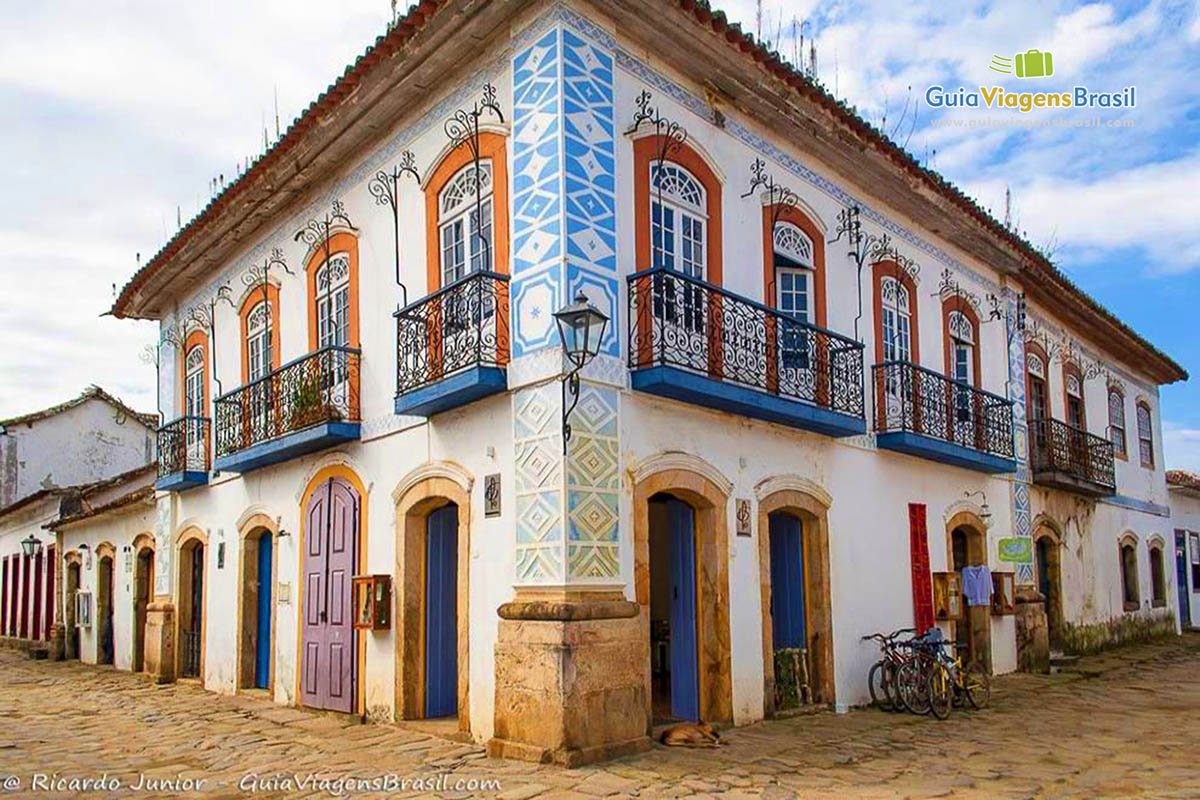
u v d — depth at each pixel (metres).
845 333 10.97
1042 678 13.09
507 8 8.11
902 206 12.28
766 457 9.53
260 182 11.26
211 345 13.69
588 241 7.77
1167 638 20.02
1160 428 22.19
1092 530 17.39
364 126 10.00
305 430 10.16
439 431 8.81
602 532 7.53
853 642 10.38
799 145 10.62
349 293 10.45
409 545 9.16
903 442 11.07
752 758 7.39
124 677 15.04
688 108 9.16
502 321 8.05
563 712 6.92
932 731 8.88
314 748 8.23
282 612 11.16
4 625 24.19
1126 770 7.23
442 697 9.21
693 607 8.90
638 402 8.09
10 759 8.06
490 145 8.51
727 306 8.89
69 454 26.12
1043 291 15.80
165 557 14.48
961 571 12.59
